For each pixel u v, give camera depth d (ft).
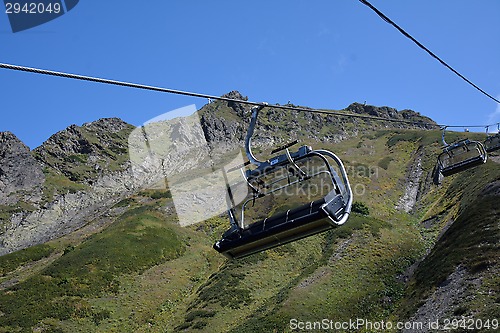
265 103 40.50
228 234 36.60
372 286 133.28
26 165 465.06
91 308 152.76
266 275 166.71
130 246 205.46
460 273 110.52
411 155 342.85
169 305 160.35
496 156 227.61
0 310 146.51
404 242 166.81
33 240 338.34
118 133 595.88
